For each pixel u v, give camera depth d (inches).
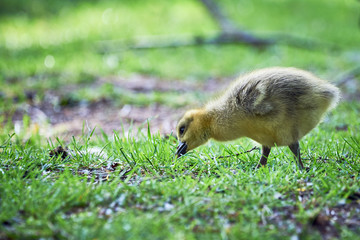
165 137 537.0
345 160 384.8
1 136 550.0
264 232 268.8
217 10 1489.9
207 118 411.5
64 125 692.7
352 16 1716.3
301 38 1327.5
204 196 309.9
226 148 418.9
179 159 386.6
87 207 297.6
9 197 297.9
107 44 1299.2
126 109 778.8
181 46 1317.7
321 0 1918.1
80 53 1216.2
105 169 376.8
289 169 360.5
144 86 942.4
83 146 430.3
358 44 1368.1
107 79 984.3
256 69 430.3
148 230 261.3
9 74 975.0
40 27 1547.7
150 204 297.9
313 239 265.9
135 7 1758.1
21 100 808.3
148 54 1248.2
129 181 344.8
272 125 370.0
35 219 277.9
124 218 273.6
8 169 362.6
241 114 382.9
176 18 1632.6
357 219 288.5
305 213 288.0
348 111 668.7
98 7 1768.0
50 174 351.6
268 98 366.0
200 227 274.4
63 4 1818.4
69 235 259.4
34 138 554.6
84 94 839.7
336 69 1082.1
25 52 1222.3
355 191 316.8
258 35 1350.9
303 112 369.4
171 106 789.9
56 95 838.5
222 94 425.1
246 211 285.6
